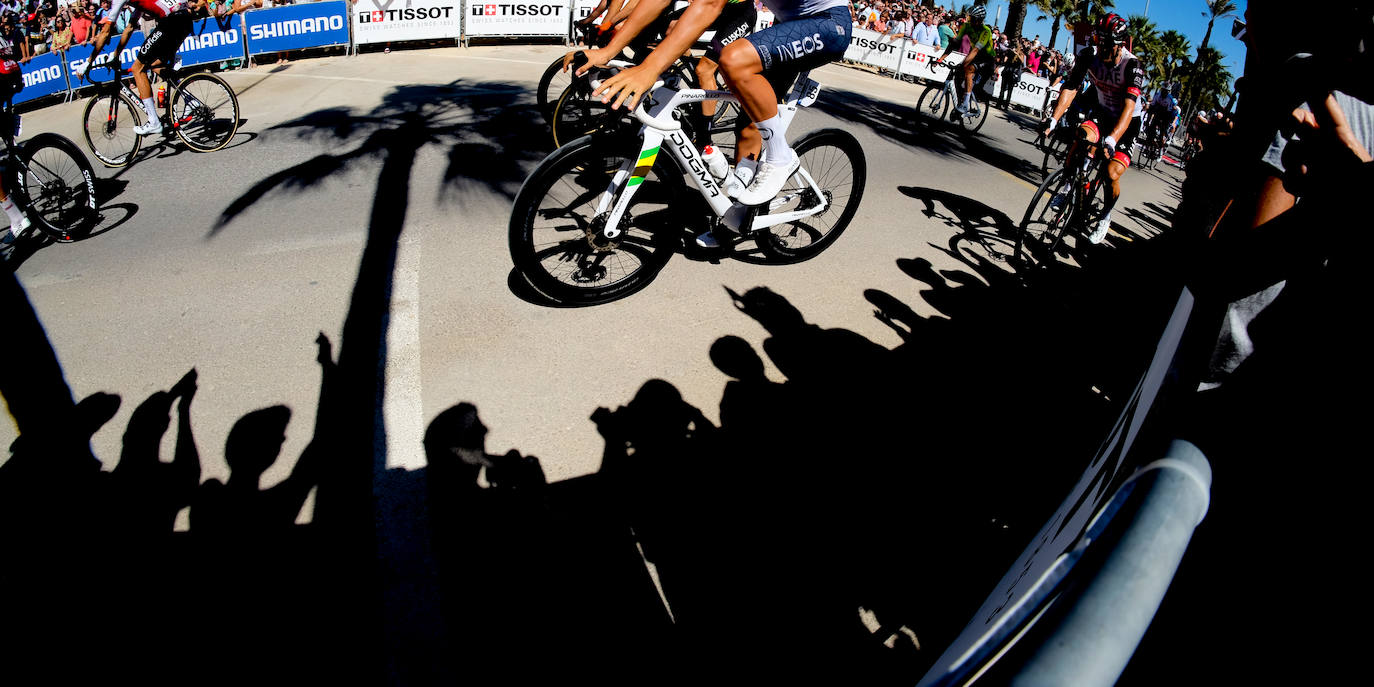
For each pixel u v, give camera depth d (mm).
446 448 2340
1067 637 464
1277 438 1142
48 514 2043
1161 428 852
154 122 5598
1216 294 1311
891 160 6902
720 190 3092
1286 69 1397
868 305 3568
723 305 3379
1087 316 3775
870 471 2391
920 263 4203
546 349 2912
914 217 5086
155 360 2783
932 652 1749
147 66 5527
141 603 1779
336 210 4410
